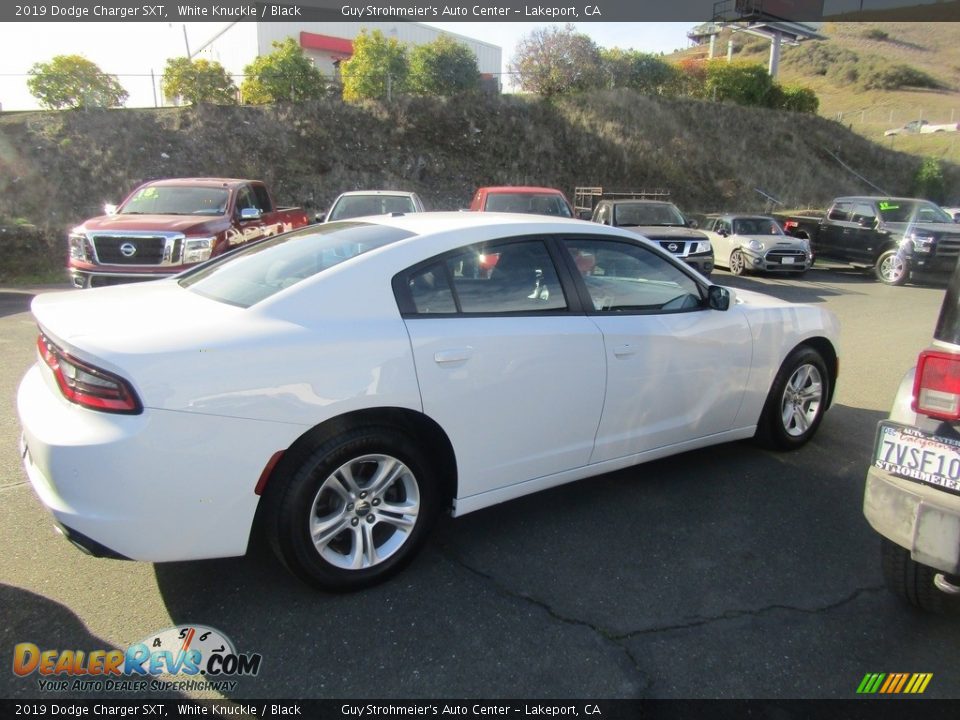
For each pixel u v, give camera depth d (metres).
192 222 8.25
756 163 29.38
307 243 3.44
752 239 14.87
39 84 19.83
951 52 77.69
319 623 2.68
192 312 2.79
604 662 2.47
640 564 3.14
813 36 38.94
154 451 2.35
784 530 3.49
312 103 22.75
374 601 2.83
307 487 2.66
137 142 19.69
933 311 10.77
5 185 17.58
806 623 2.73
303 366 2.59
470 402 2.99
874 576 3.09
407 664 2.45
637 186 25.77
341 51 29.81
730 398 4.07
